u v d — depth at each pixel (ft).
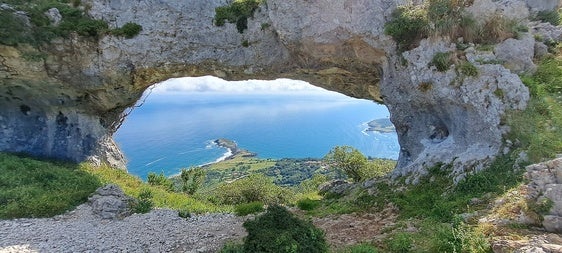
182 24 78.48
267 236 31.94
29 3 75.82
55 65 79.46
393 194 50.42
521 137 43.62
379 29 62.03
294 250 30.63
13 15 73.10
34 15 74.64
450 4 54.65
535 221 30.14
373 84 75.77
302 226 33.99
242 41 76.84
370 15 62.59
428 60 55.62
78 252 40.75
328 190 76.02
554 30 57.98
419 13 57.98
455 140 52.42
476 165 45.37
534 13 63.41
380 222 43.37
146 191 73.36
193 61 79.30
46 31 75.41
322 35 65.87
